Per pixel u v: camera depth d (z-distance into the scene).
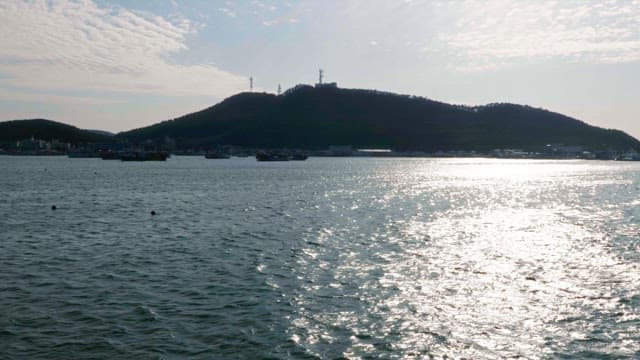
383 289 33.50
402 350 24.31
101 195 102.56
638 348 24.62
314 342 25.08
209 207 81.31
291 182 145.12
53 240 50.97
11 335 25.69
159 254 43.94
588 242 50.72
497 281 35.62
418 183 147.00
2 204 86.00
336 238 52.25
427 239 52.00
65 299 31.11
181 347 24.42
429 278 36.25
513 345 24.97
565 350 24.44
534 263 41.09
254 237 52.66
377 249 46.47
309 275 36.88
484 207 84.50
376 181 154.25
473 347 24.72
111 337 25.48
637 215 74.00
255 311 29.12
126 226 60.56
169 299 31.17
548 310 29.70
